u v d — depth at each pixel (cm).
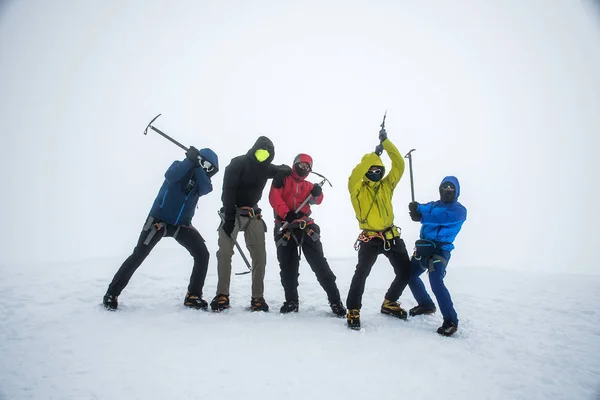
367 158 569
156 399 350
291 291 580
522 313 605
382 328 526
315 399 361
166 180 554
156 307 564
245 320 523
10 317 504
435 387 390
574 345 499
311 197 582
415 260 572
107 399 348
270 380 386
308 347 455
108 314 522
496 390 392
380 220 566
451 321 523
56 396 350
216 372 395
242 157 578
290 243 583
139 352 426
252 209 579
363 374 405
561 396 386
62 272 724
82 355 416
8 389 357
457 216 553
